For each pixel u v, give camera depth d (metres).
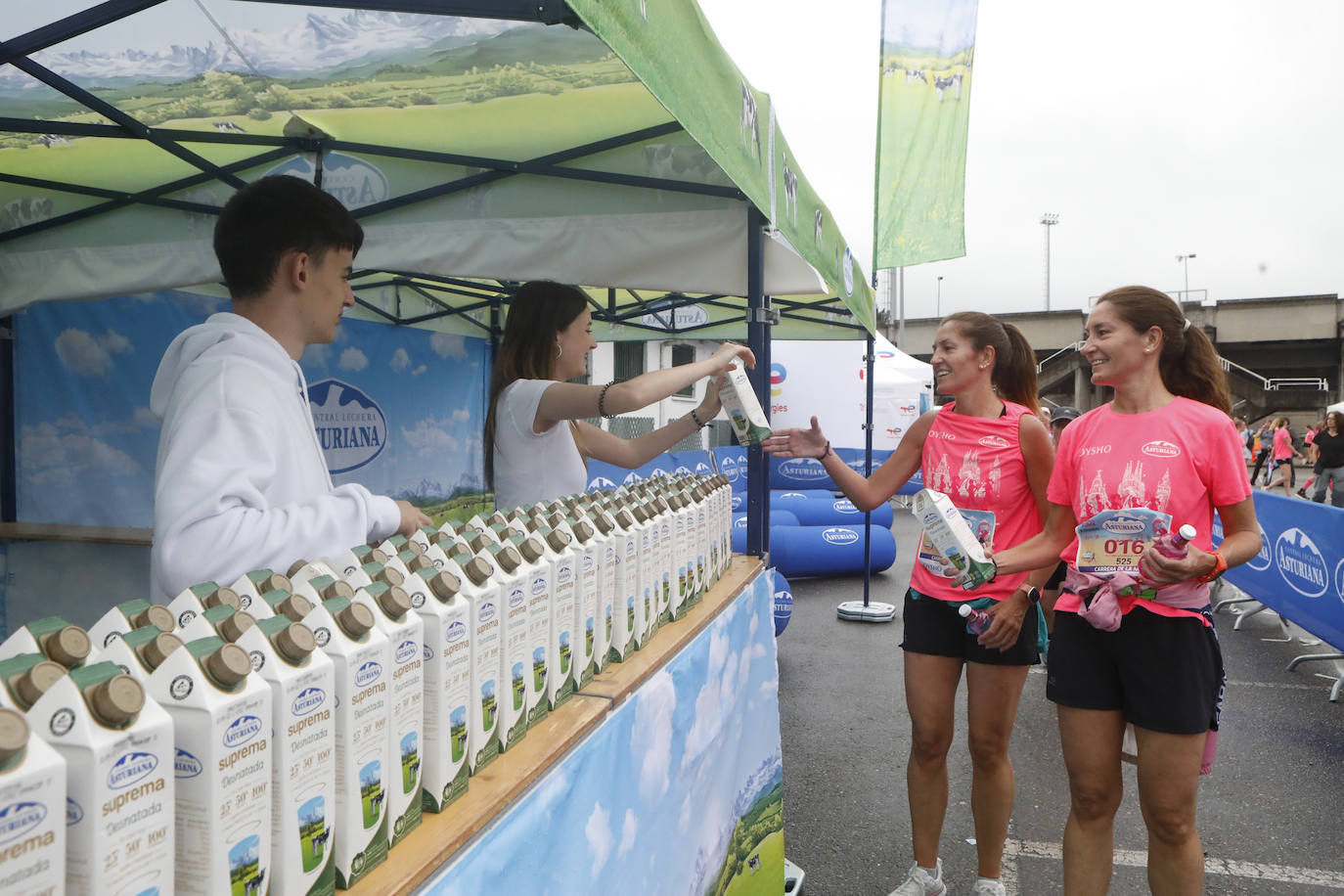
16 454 4.13
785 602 4.98
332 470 5.44
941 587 2.58
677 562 2.01
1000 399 2.79
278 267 1.32
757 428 2.55
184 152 2.49
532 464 2.24
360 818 0.88
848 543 8.33
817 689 4.98
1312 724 4.50
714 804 2.11
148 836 0.65
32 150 2.46
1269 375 43.72
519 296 2.32
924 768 2.63
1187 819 2.07
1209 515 2.08
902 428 14.51
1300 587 5.52
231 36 1.78
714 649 2.14
